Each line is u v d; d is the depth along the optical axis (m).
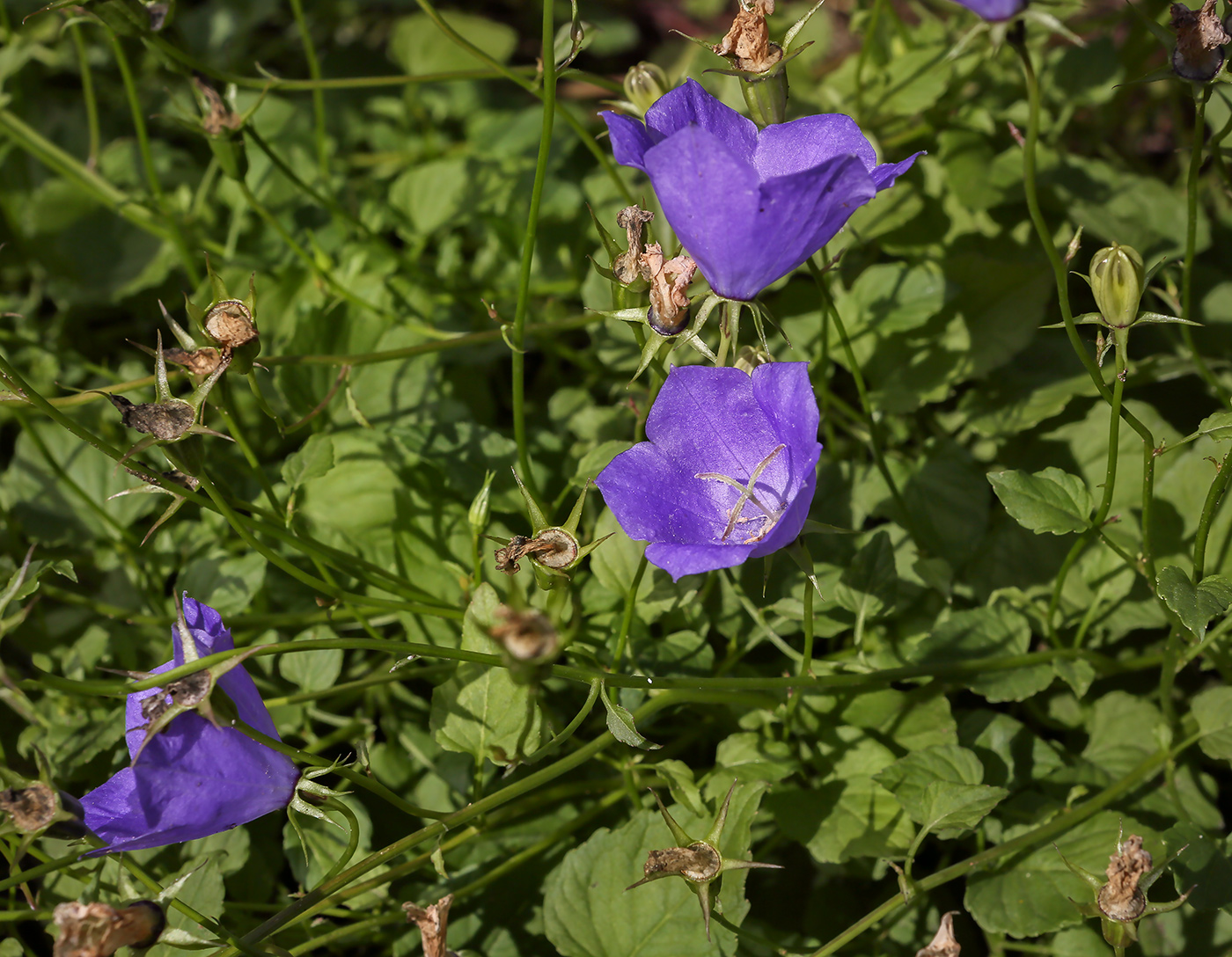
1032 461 0.53
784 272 0.42
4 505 0.53
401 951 0.47
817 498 0.52
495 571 0.51
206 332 0.44
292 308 0.56
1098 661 0.49
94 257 0.58
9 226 0.60
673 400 0.43
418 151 0.64
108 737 0.49
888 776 0.46
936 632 0.49
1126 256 0.42
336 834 0.48
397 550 0.51
